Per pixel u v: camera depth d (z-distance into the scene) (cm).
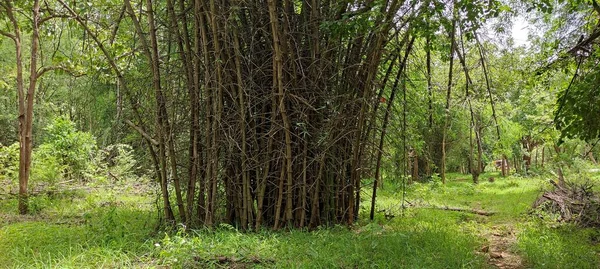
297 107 557
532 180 1489
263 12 566
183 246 456
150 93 585
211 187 553
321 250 456
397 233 527
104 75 717
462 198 1103
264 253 446
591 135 572
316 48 568
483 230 653
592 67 635
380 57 572
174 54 587
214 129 548
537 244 516
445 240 520
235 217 577
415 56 663
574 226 650
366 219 700
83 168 1074
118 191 995
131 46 692
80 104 1097
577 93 577
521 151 1955
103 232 534
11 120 1711
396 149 753
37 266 401
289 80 559
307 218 596
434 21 480
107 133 1105
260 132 584
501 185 1452
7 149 998
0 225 623
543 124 1204
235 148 564
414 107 752
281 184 561
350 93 590
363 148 638
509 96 1470
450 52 616
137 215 666
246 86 564
